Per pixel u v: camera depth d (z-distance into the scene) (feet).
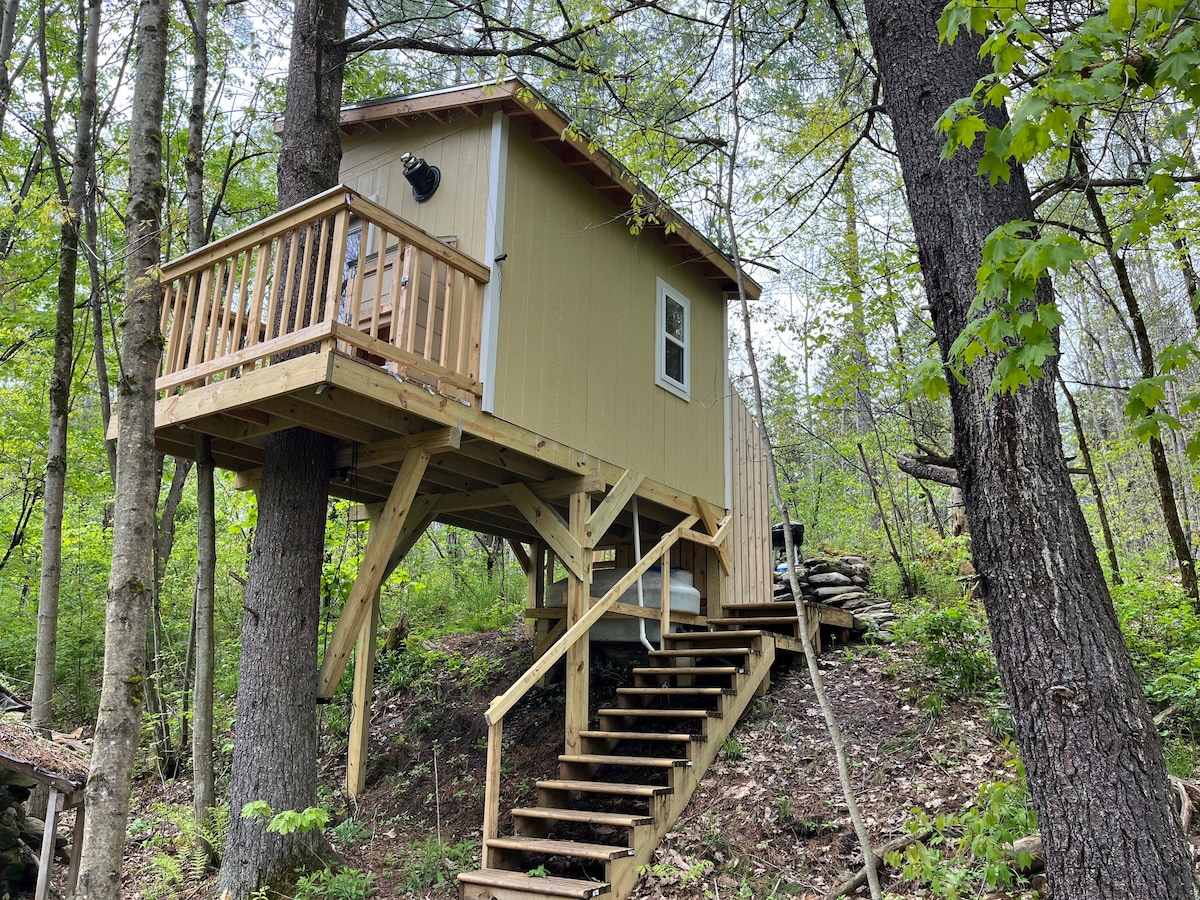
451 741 27.84
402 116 25.48
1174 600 26.09
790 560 13.10
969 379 12.67
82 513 43.47
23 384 39.27
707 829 19.45
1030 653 11.64
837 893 16.28
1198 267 37.32
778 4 21.48
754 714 23.97
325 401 19.17
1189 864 10.64
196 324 20.97
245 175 39.17
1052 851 11.26
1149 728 11.16
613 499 25.77
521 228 24.04
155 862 20.65
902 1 14.38
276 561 21.24
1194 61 7.67
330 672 20.99
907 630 24.99
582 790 20.75
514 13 41.96
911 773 19.92
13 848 19.95
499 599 42.37
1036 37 8.52
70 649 36.50
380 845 22.39
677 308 31.65
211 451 23.50
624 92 22.34
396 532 21.18
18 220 29.60
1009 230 8.63
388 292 25.14
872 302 30.01
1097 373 61.62
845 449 40.27
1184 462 49.75
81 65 30.89
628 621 27.63
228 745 30.12
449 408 20.68
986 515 12.33
